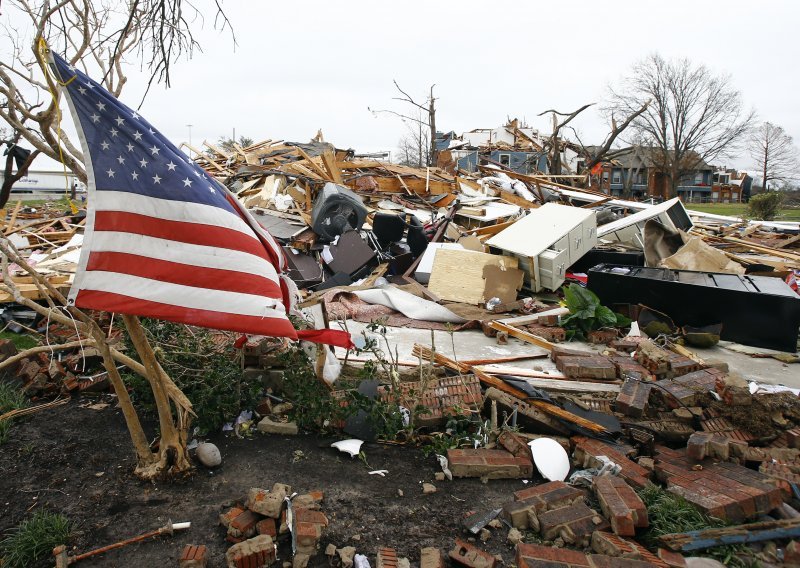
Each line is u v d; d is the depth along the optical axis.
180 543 3.74
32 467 4.60
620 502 3.96
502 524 4.02
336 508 4.15
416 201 16.44
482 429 5.09
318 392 5.18
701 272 8.43
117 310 3.50
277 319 3.71
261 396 5.60
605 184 52.97
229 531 3.75
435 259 9.59
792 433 4.95
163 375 4.34
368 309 8.38
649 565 3.39
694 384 5.68
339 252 10.72
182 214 3.69
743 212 33.88
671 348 7.05
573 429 5.08
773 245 14.91
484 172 21.98
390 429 5.02
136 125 3.71
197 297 3.61
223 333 6.19
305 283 10.36
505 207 15.67
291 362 5.33
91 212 3.59
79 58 4.09
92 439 5.05
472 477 4.62
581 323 7.46
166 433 4.35
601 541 3.71
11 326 7.99
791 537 3.65
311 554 3.57
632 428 5.13
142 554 3.63
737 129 48.09
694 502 4.07
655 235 9.98
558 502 4.10
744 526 3.70
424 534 3.92
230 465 4.67
